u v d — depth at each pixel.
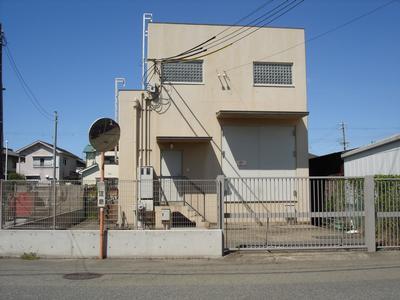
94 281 9.26
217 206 12.71
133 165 19.55
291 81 21.19
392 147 16.31
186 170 20.22
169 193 16.47
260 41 21.08
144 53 20.98
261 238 12.93
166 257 12.21
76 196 12.85
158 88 20.27
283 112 19.69
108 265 11.28
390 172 16.38
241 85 20.78
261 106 20.80
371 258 12.08
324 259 12.01
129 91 19.94
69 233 12.31
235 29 20.94
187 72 20.62
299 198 14.26
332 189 12.90
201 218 15.98
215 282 9.15
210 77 20.64
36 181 12.76
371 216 12.72
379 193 12.92
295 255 12.22
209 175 20.25
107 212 13.06
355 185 12.93
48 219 12.70
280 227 12.96
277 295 7.91
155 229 12.77
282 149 20.80
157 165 19.95
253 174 20.50
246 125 20.64
